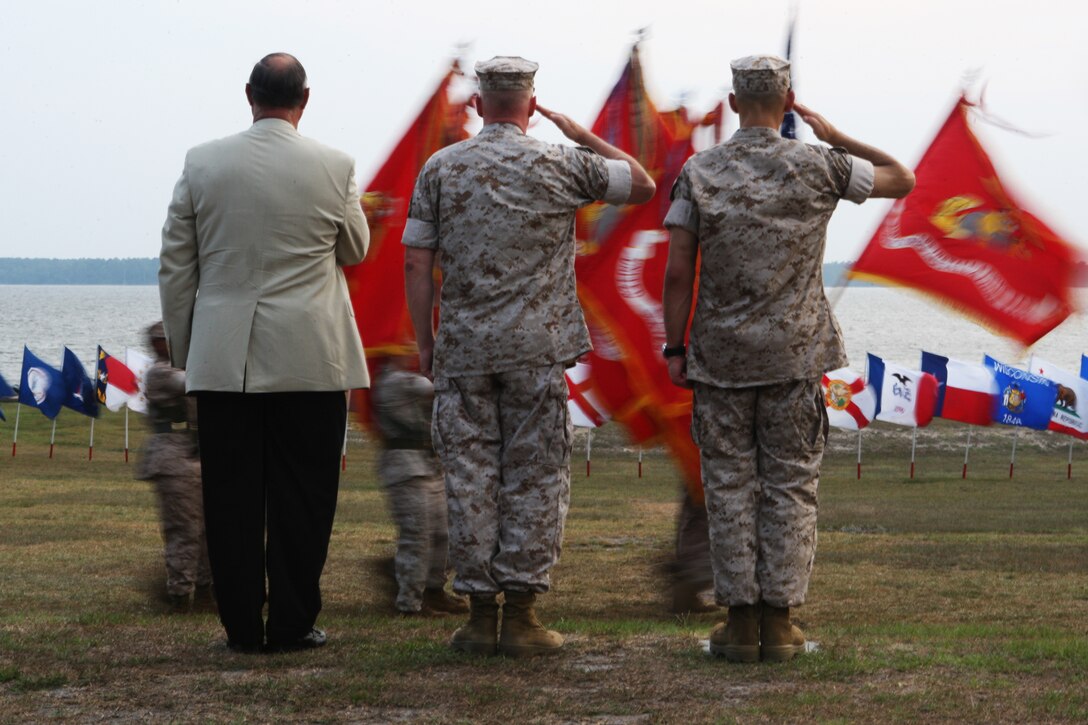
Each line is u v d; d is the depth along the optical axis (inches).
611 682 208.1
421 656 226.4
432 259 229.3
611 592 470.6
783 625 226.7
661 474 1441.9
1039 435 2096.5
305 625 235.6
